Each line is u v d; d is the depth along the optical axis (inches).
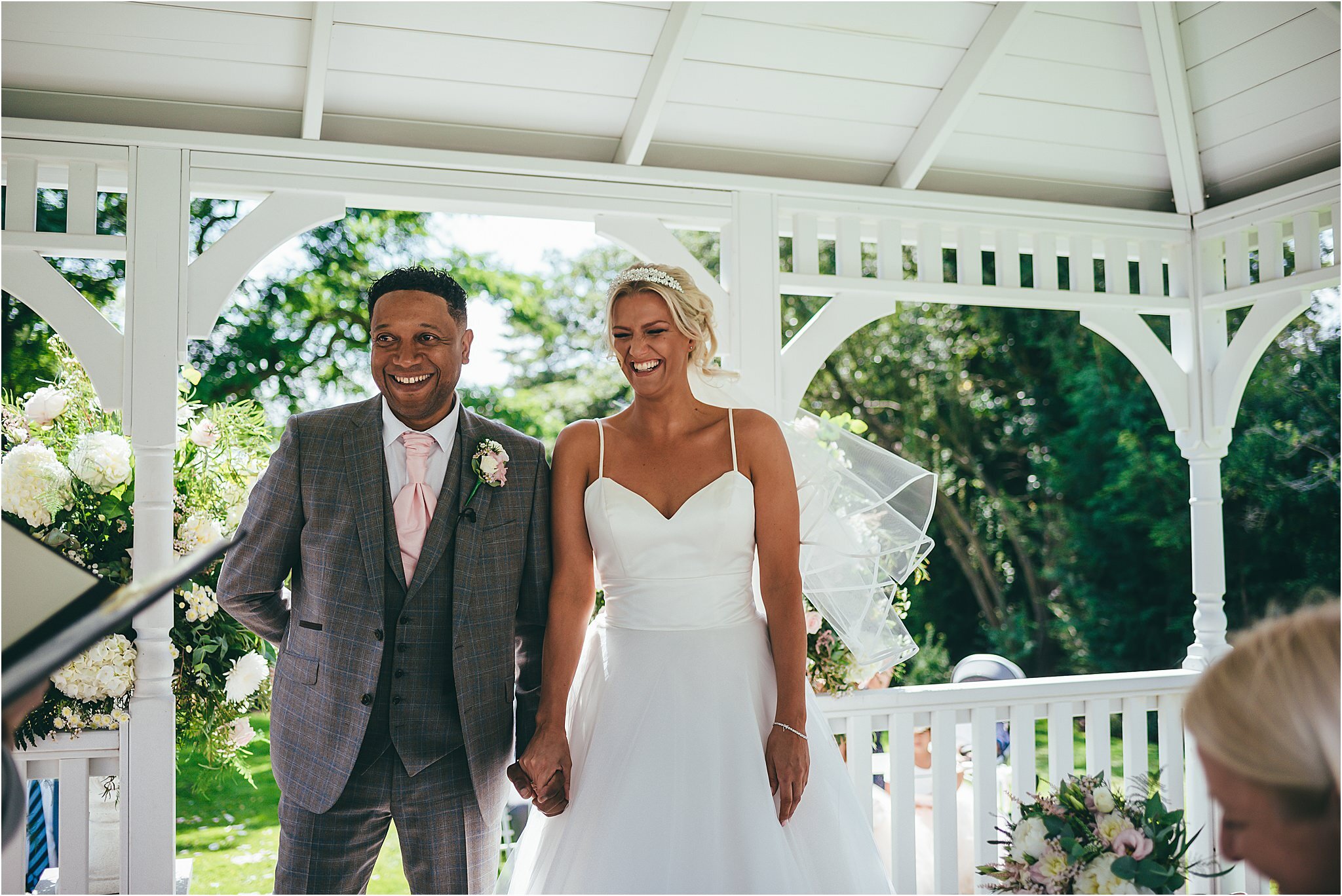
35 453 112.6
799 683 90.5
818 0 121.3
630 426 99.8
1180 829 89.1
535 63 121.6
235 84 116.5
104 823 117.3
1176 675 146.9
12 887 103.0
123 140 111.7
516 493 96.5
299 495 92.7
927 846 147.1
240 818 264.4
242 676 117.9
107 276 368.8
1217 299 152.6
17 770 52.9
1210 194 157.5
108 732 110.3
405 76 120.1
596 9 117.7
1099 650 417.1
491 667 92.9
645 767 86.0
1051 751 140.3
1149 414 414.6
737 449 97.2
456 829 90.6
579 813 86.2
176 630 118.3
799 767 86.8
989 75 128.7
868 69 130.1
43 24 106.9
